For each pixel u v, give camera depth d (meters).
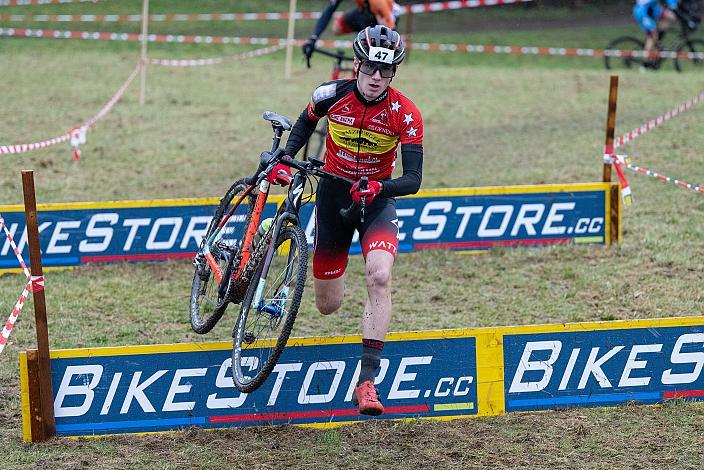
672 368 11.31
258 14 55.91
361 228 10.86
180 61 41.94
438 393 11.11
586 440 10.52
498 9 61.69
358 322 14.63
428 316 14.90
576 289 15.93
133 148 26.47
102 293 15.79
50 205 16.78
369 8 21.30
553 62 47.53
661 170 23.36
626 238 18.45
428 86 37.06
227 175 23.78
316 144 26.38
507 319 14.70
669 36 51.22
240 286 10.77
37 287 10.21
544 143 27.05
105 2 57.03
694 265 16.81
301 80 37.78
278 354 9.73
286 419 10.99
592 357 11.20
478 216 17.92
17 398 11.77
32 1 56.25
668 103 32.59
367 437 10.73
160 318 14.77
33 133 28.05
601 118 30.33
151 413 10.74
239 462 10.12
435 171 24.19
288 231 10.52
